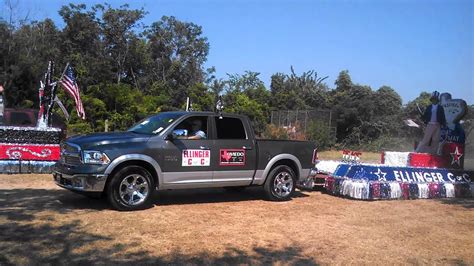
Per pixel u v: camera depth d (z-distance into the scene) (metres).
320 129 28.91
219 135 9.51
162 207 8.93
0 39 33.16
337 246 6.82
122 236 6.71
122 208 8.32
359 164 11.54
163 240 6.64
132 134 8.94
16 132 12.52
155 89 41.25
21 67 33.09
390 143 31.38
